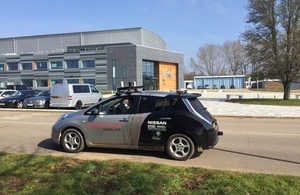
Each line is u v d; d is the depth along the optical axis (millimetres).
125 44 62812
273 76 24562
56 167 5195
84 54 60031
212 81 85438
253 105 21062
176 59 68375
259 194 3895
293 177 4617
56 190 4062
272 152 7008
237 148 7438
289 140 8516
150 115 6363
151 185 4203
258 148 7445
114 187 4160
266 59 24047
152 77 62469
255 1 24344
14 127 11141
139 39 72250
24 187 4199
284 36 23516
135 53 56406
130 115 6512
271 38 24109
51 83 62812
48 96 20609
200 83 86625
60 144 7090
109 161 5555
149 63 61594
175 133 6215
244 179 4461
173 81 68812
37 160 5621
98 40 75188
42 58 63125
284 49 23516
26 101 20141
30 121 12984
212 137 6191
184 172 4852
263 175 4719
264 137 9000
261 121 13180
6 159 5742
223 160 6250
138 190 4031
